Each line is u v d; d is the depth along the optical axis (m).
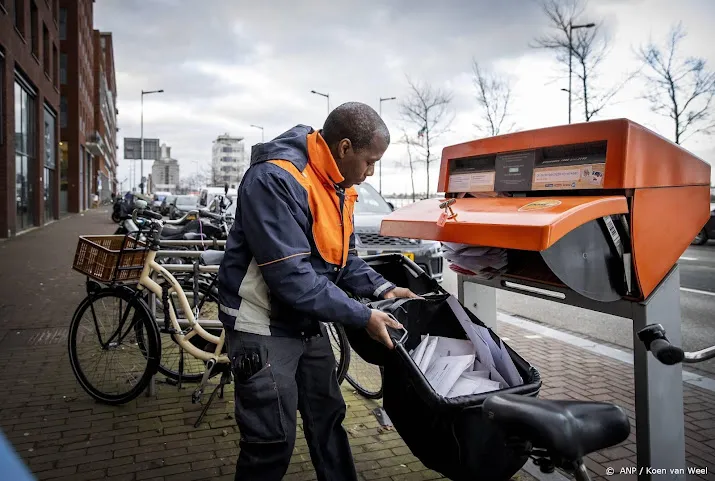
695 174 2.23
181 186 110.56
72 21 37.47
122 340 3.77
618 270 2.04
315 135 2.07
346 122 2.03
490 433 1.84
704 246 14.08
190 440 3.27
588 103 18.58
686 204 2.19
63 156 37.47
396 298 2.32
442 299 2.27
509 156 2.38
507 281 2.59
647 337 1.75
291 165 2.00
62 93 37.16
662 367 2.08
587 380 4.38
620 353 5.11
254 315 2.10
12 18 15.63
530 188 2.27
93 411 3.67
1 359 4.74
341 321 1.93
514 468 1.94
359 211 8.15
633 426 3.51
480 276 2.76
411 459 3.07
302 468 2.97
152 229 3.71
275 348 2.10
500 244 1.86
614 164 1.95
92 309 3.90
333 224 2.11
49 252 12.74
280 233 1.93
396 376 1.98
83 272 3.88
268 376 2.07
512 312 7.07
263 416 2.07
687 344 5.52
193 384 4.17
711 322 6.38
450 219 2.15
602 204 1.86
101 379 3.86
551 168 2.19
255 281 2.09
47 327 5.88
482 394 1.82
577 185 2.09
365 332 2.18
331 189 2.10
